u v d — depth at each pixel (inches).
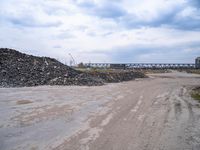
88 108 545.0
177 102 658.2
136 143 299.0
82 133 339.9
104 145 288.8
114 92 884.6
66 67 1488.7
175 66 3895.2
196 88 1119.6
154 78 1993.1
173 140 314.5
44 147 279.7
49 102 621.9
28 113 476.7
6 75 1115.9
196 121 428.1
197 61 3976.4
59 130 354.9
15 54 1422.2
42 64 1396.4
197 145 296.8
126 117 450.9
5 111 492.7
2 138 313.9
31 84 1066.1
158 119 437.7
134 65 3690.9
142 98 729.6
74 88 1002.1
